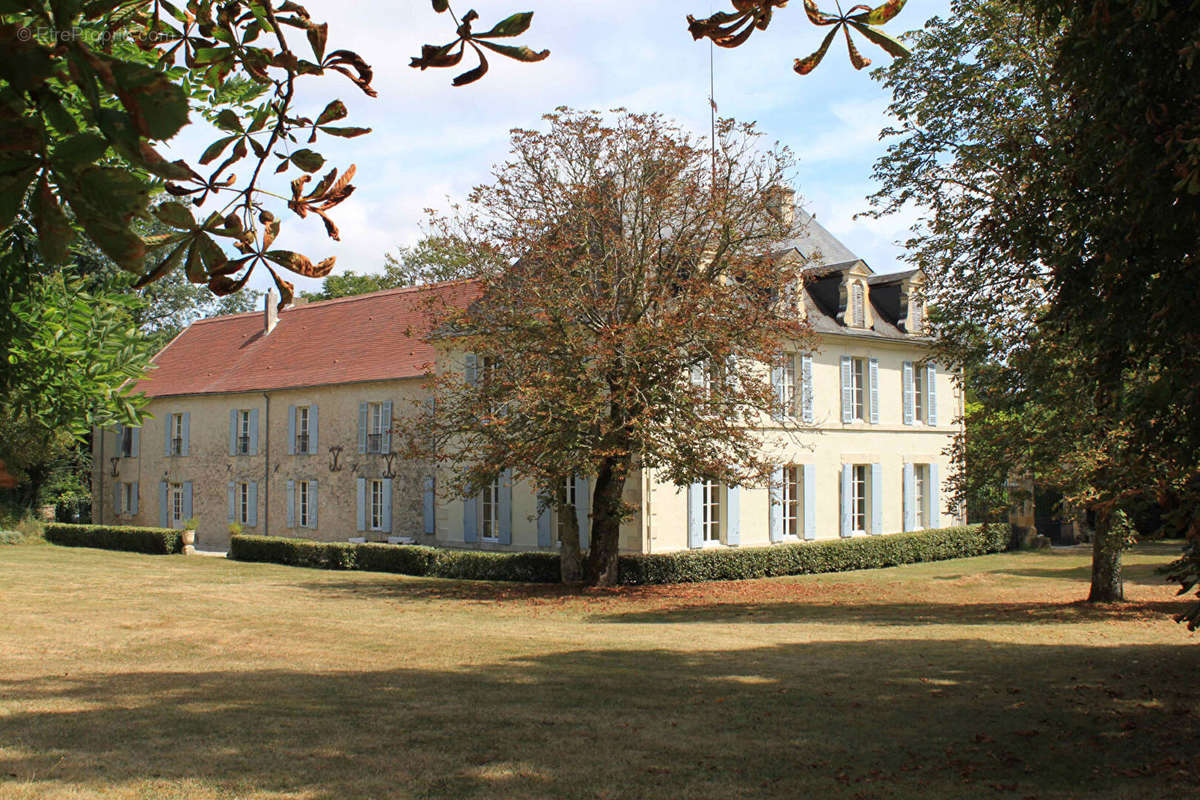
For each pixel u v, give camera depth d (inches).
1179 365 245.9
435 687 406.0
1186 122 226.1
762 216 854.5
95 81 46.4
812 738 322.7
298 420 1326.3
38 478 1432.1
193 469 1469.0
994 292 562.6
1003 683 416.8
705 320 776.3
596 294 805.9
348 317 1424.7
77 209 48.1
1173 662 462.3
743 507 1042.1
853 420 1166.3
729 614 708.0
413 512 1164.5
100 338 178.2
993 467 679.1
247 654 494.3
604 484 865.5
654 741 317.7
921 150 610.5
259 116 72.9
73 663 461.4
